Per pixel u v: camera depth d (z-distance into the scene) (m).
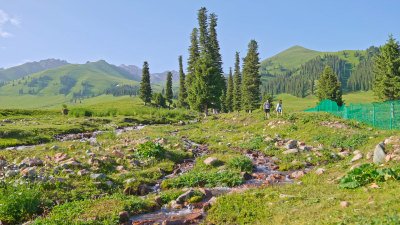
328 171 10.30
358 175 7.50
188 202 8.21
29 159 11.65
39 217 7.15
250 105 63.84
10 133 20.97
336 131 18.88
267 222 5.89
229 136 22.38
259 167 13.10
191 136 22.73
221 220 6.50
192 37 59.38
